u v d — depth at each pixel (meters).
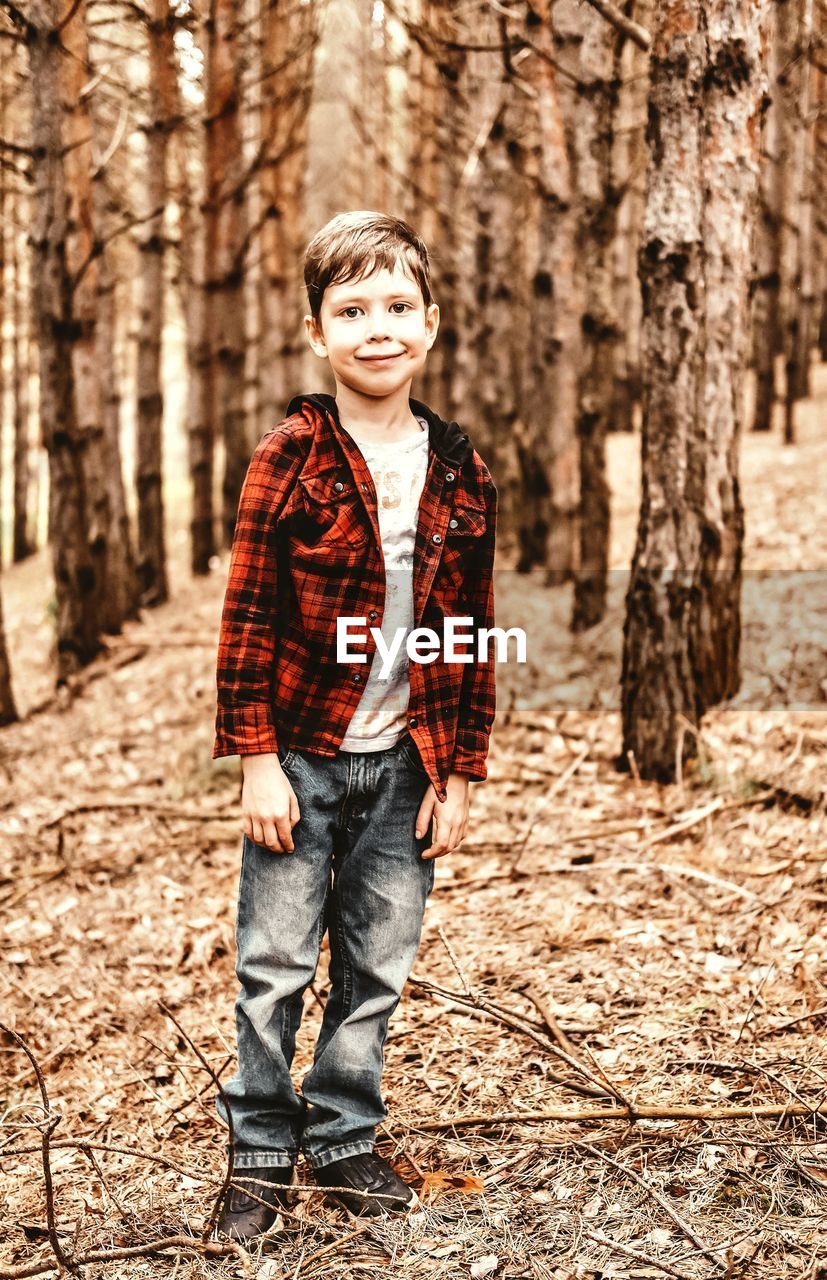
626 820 4.19
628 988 2.91
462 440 2.03
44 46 6.96
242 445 11.98
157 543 11.01
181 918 3.77
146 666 8.04
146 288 10.58
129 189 10.96
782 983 2.84
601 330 6.95
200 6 8.02
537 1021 2.77
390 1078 2.59
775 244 12.28
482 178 9.79
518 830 4.22
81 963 3.50
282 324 12.73
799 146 12.50
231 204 10.16
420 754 1.97
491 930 3.38
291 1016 2.04
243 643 1.91
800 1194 2.03
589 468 7.09
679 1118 2.26
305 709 1.94
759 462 11.41
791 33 9.34
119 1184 2.28
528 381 9.22
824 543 8.01
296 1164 2.23
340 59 16.56
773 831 3.88
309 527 1.90
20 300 16.16
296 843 1.96
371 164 15.95
